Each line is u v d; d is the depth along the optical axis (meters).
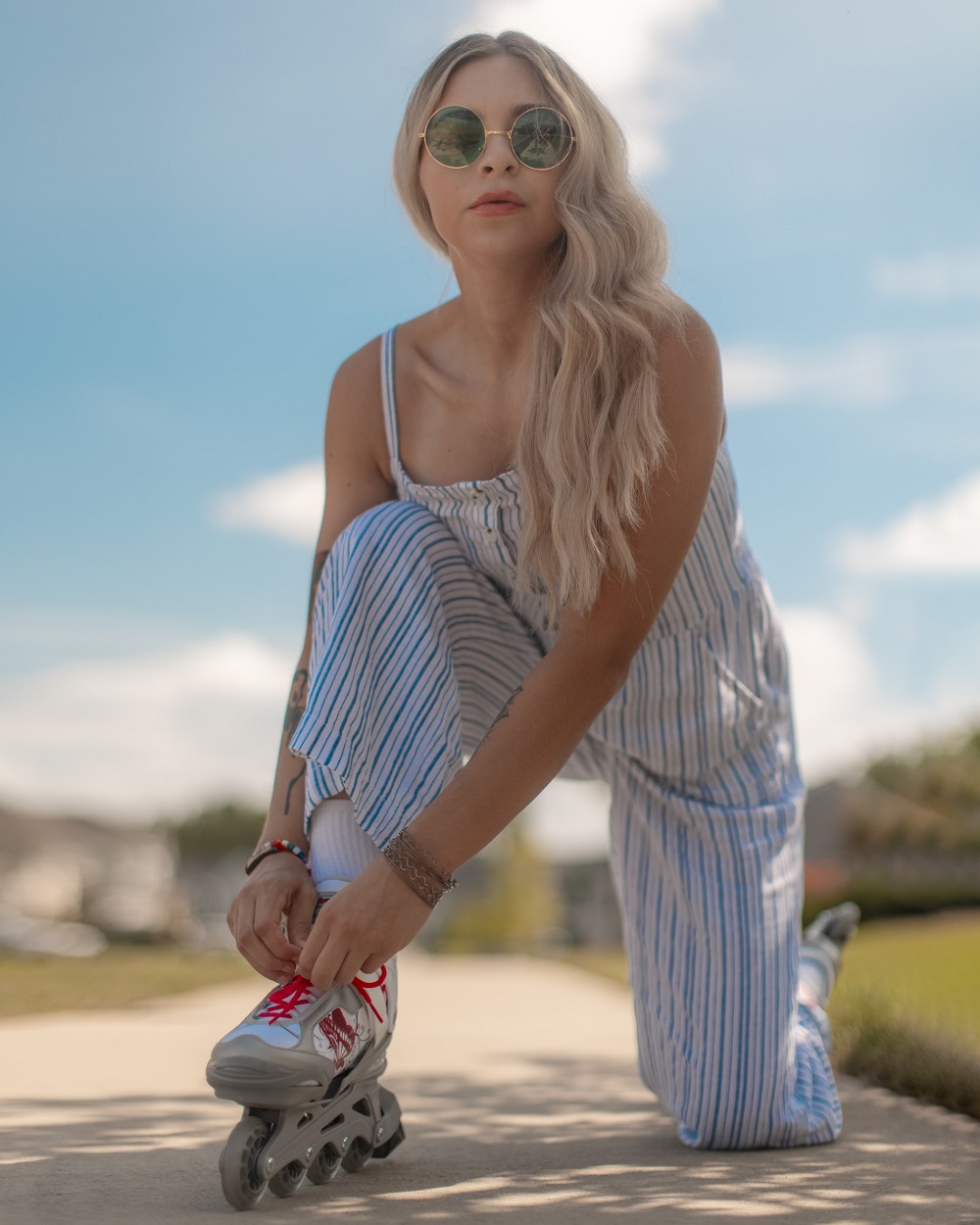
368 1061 1.52
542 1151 1.82
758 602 2.05
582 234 1.66
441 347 1.96
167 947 42.19
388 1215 1.32
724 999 1.86
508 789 1.53
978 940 9.95
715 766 1.99
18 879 47.53
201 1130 1.95
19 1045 3.38
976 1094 2.20
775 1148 1.85
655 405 1.61
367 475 2.04
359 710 1.59
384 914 1.45
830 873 34.62
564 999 6.59
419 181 1.85
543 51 1.74
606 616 1.59
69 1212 1.33
